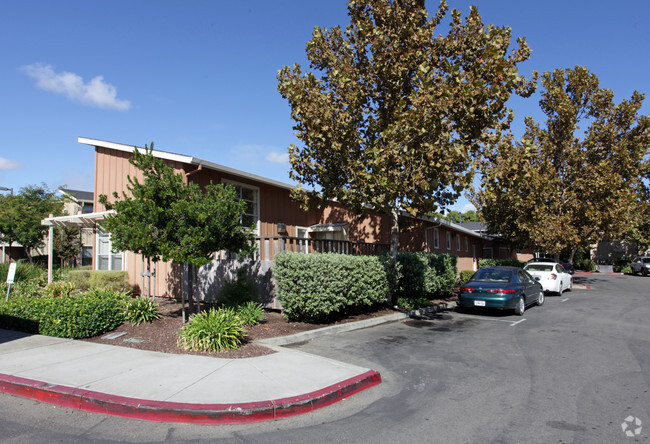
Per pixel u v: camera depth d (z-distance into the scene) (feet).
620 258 147.23
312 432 14.11
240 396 16.19
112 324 27.86
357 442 13.37
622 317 38.70
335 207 58.70
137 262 44.88
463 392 18.04
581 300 53.06
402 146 32.68
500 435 13.82
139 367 19.79
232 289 33.01
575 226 71.72
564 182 71.77
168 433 13.94
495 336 29.81
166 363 20.49
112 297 30.07
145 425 14.53
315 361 21.30
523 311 41.22
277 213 52.60
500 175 35.81
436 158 32.48
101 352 22.59
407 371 21.13
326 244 40.78
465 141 34.68
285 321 32.07
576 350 25.59
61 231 76.89
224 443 13.30
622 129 71.87
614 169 70.95
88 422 14.74
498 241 100.48
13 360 20.93
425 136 32.45
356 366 20.56
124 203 26.14
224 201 27.55
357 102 35.70
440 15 37.58
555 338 29.14
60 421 14.78
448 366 22.03
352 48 37.17
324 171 37.52
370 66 36.86
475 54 34.55
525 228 68.03
